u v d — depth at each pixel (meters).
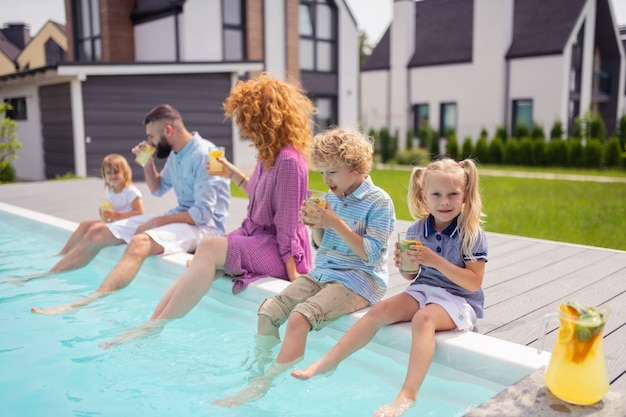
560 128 17.75
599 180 13.02
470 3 21.25
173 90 12.78
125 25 15.69
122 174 4.65
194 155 3.99
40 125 13.22
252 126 3.12
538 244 4.87
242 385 2.50
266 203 3.24
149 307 3.47
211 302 3.45
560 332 1.93
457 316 2.48
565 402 1.89
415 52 21.81
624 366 2.33
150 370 2.64
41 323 3.19
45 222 5.38
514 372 2.22
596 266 4.07
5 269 4.25
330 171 2.77
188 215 4.01
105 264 4.24
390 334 2.58
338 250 2.88
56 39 25.08
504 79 19.25
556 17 18.70
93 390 2.45
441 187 2.53
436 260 2.47
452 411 2.26
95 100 11.79
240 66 13.42
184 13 14.11
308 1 16.91
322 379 2.49
